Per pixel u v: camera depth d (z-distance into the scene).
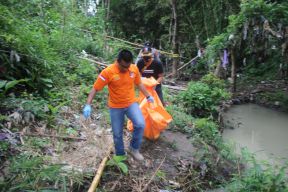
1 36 6.51
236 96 11.30
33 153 5.06
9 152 4.96
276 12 9.92
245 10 10.21
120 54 4.73
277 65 13.48
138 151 5.55
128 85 5.04
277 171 5.95
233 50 11.26
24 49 6.75
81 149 5.48
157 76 6.78
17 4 8.61
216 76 11.62
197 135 6.96
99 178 4.68
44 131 5.78
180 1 16.19
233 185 4.93
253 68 14.27
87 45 11.76
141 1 18.20
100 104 7.44
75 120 6.50
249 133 8.33
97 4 18.09
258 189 4.70
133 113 5.14
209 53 11.57
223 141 7.33
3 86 6.20
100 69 9.91
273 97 11.08
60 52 9.09
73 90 7.70
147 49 6.55
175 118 7.51
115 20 20.02
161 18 17.00
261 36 10.55
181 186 5.25
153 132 6.31
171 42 15.65
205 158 6.01
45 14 10.16
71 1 12.19
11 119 5.68
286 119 9.48
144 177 5.12
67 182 4.51
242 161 6.39
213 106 8.75
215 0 15.08
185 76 14.18
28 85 6.79
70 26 10.95
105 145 5.67
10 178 4.28
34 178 4.29
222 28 15.05
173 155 6.09
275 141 7.83
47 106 6.27
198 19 16.27
